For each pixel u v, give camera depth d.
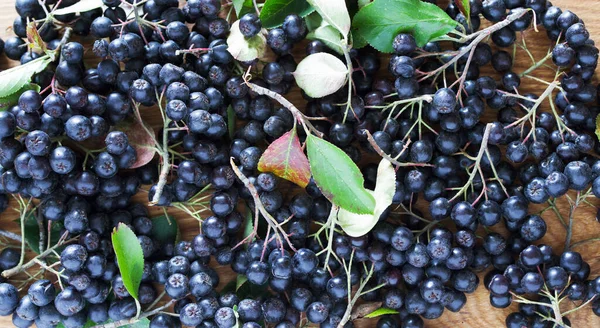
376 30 0.50
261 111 0.51
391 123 0.50
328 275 0.50
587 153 0.51
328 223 0.50
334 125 0.51
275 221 0.49
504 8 0.51
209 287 0.49
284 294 0.51
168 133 0.51
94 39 0.53
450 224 0.52
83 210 0.50
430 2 0.52
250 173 0.51
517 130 0.51
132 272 0.49
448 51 0.51
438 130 0.52
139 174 0.51
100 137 0.52
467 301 0.53
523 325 0.52
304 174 0.49
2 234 0.51
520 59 0.53
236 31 0.51
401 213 0.52
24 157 0.48
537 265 0.50
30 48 0.51
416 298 0.51
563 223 0.52
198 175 0.50
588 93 0.51
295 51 0.53
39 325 0.50
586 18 0.53
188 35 0.51
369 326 0.53
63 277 0.50
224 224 0.50
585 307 0.53
